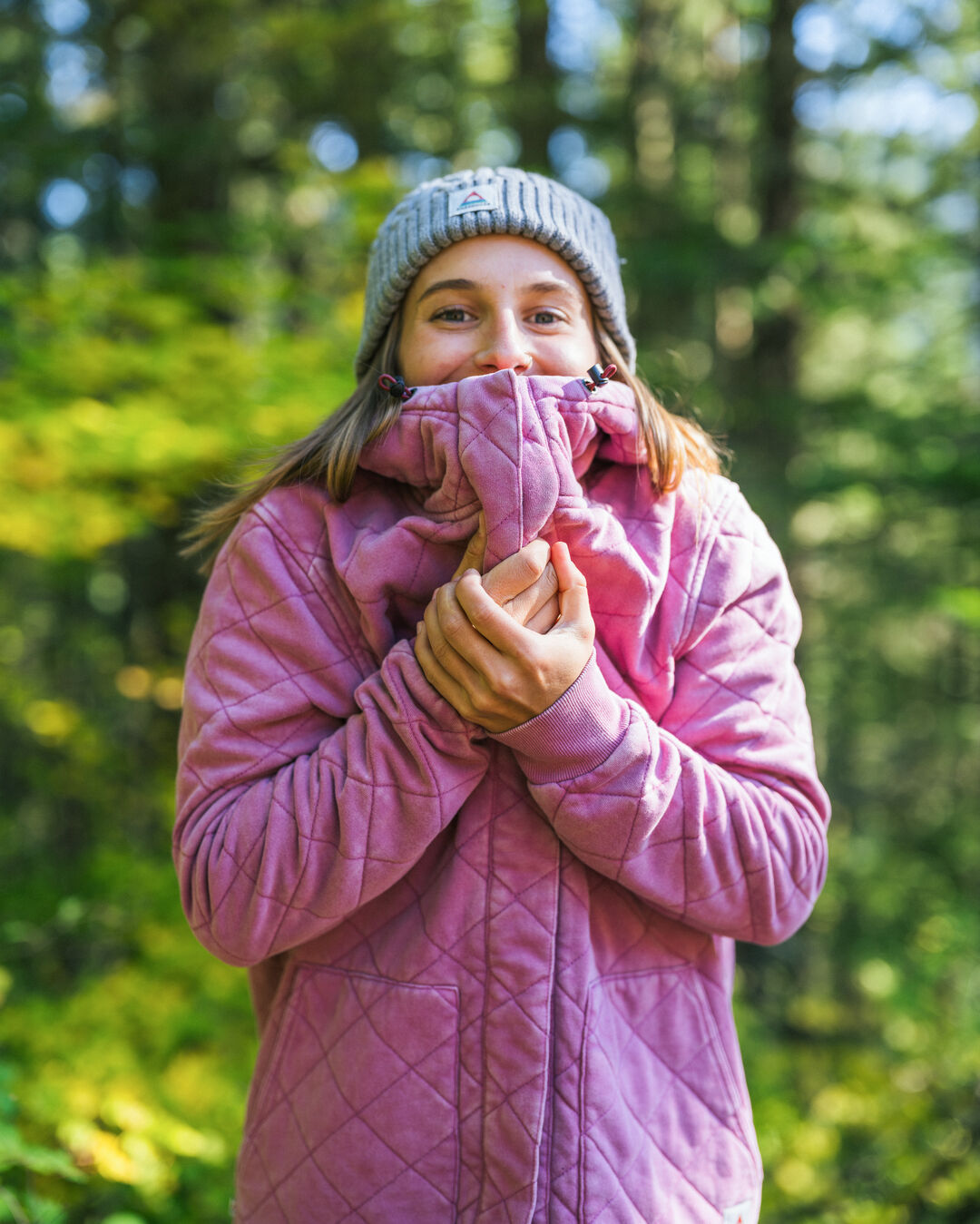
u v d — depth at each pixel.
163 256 5.00
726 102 8.95
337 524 1.14
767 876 1.07
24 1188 1.91
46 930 3.11
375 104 7.01
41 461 3.43
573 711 1.00
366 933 1.12
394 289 1.25
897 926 8.03
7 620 7.32
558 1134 1.02
